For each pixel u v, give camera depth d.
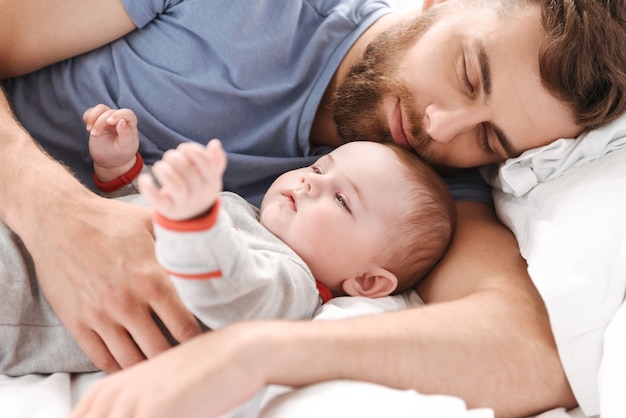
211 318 0.88
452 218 1.26
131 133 1.21
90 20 1.30
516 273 1.13
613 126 1.20
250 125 1.37
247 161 1.35
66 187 1.08
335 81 1.42
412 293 1.23
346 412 0.77
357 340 0.87
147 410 0.72
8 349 1.01
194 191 0.71
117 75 1.32
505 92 1.20
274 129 1.37
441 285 1.19
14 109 1.35
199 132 1.34
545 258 1.07
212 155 0.70
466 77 1.23
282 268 0.99
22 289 1.02
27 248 1.05
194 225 0.74
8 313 1.00
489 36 1.21
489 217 1.34
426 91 1.25
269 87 1.36
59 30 1.29
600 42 1.17
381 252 1.16
